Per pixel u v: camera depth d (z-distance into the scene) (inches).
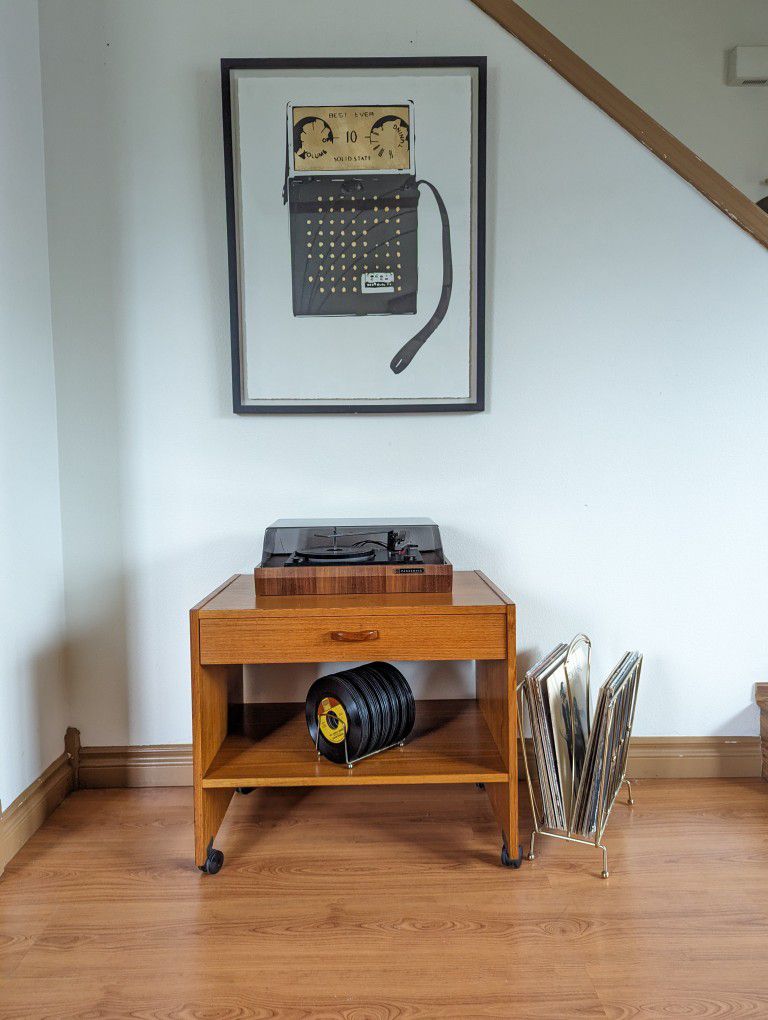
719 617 84.6
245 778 64.8
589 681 80.0
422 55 80.5
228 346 82.7
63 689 83.4
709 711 85.2
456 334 81.7
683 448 83.5
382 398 82.4
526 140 81.2
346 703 66.6
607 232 81.9
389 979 51.7
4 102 71.7
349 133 79.7
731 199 81.4
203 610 64.6
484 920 58.2
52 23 79.8
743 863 66.1
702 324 82.7
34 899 61.8
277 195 80.1
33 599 76.1
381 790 82.2
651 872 64.7
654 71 131.6
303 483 83.8
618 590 84.5
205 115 80.7
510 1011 48.5
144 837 72.3
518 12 80.0
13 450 72.4
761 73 127.6
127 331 82.1
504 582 84.7
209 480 83.5
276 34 80.3
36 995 50.6
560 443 83.5
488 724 76.0
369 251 80.9
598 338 82.7
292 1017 48.3
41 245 79.7
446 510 84.1
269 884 63.7
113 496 83.4
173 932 57.2
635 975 51.8
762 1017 47.7
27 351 75.9
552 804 67.3
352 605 65.3
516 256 82.0
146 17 79.9
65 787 81.5
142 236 81.5
